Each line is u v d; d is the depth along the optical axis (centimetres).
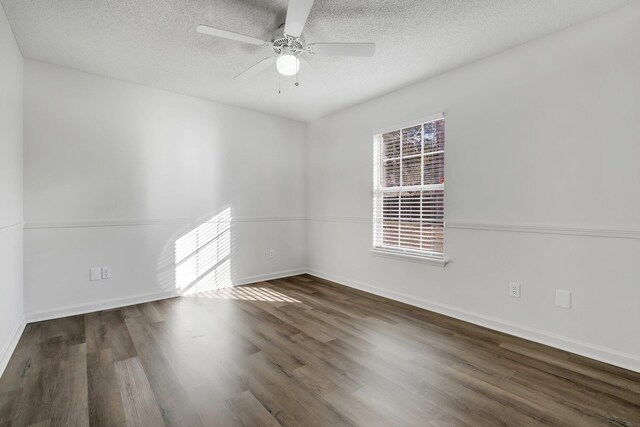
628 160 207
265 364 212
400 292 353
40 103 288
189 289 381
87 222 312
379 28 235
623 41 209
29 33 243
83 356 222
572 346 230
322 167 464
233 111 416
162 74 317
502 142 268
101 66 299
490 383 190
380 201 380
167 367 207
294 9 179
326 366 210
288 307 332
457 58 281
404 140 352
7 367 207
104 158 322
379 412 163
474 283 287
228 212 414
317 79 327
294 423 155
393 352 230
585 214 225
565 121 234
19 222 258
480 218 283
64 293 302
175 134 368
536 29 235
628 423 156
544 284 245
